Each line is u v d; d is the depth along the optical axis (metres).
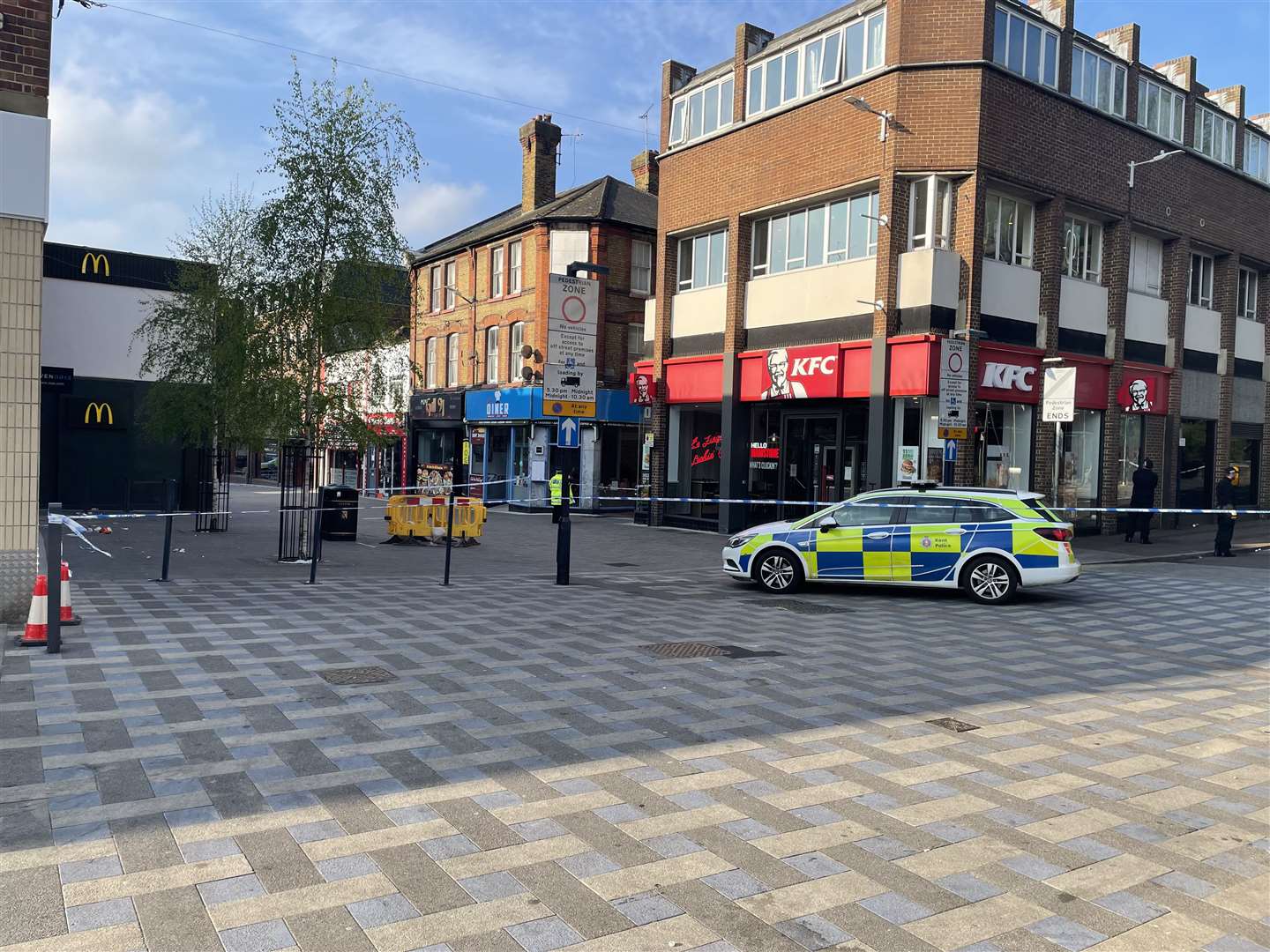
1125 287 22.88
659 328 26.09
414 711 6.51
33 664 7.53
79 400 25.34
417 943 3.47
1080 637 10.25
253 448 18.16
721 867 4.20
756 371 22.97
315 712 6.41
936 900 3.95
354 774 5.25
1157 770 5.74
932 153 19.19
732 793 5.12
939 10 19.12
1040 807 5.07
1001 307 20.09
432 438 38.94
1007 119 19.55
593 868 4.14
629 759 5.65
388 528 21.03
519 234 33.53
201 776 5.14
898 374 19.28
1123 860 4.40
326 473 45.62
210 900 3.76
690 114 25.31
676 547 20.86
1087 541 21.62
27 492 9.06
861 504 13.23
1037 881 4.16
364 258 16.23
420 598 11.91
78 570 13.40
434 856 4.22
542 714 6.55
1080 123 21.22
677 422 26.11
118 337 25.72
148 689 6.84
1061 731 6.57
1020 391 20.27
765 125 22.62
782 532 13.39
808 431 22.33
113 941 3.42
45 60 9.02
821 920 3.74
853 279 20.50
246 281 16.64
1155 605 12.72
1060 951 3.57
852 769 5.60
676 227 25.58
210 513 21.06
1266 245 27.52
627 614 11.04
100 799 4.77
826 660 8.66
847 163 20.45
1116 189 22.23
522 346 33.41
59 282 25.03
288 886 3.90
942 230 19.53
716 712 6.75
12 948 3.35
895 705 7.12
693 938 3.57
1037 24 20.28
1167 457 24.83
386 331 16.95
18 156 8.86
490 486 35.16
